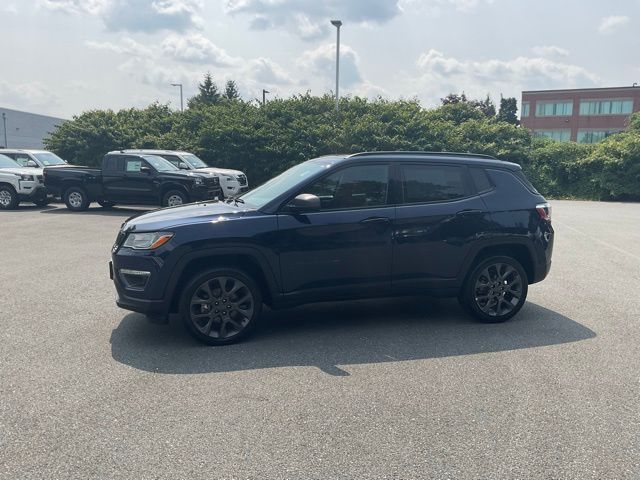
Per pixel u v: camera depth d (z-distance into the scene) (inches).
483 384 165.9
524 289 232.8
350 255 211.3
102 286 291.1
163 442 130.8
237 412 146.4
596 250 425.1
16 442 130.5
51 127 2891.2
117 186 658.8
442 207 221.5
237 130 1036.5
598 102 2474.2
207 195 652.7
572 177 1143.6
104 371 175.2
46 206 741.3
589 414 146.6
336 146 1034.7
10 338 206.8
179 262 196.4
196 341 205.2
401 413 146.3
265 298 213.5
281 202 207.8
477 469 120.6
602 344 204.4
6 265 344.8
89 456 124.6
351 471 119.4
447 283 224.1
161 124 1234.0
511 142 1147.3
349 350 196.4
